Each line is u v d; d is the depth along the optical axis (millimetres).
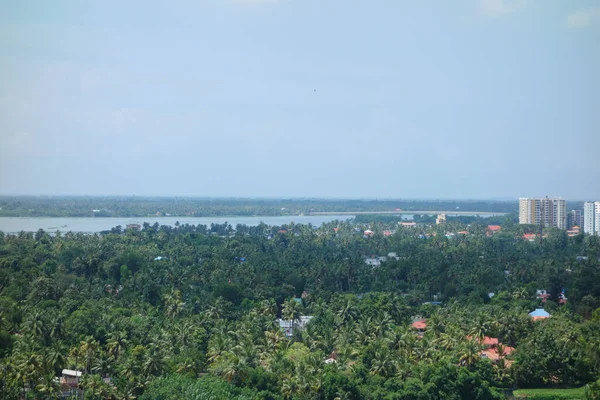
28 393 148375
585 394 155125
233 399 144000
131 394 149625
